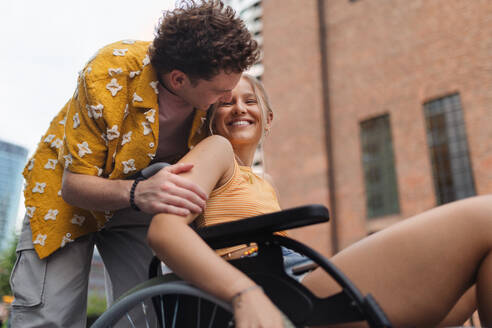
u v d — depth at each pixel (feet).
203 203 2.60
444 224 2.33
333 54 44.52
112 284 4.58
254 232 2.49
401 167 37.06
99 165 3.64
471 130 34.06
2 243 58.13
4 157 165.17
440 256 2.27
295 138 44.34
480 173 32.89
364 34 42.60
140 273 4.45
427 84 37.37
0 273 49.93
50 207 4.10
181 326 2.69
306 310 2.23
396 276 2.33
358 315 2.10
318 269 2.74
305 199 41.93
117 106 3.64
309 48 45.78
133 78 3.79
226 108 4.71
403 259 2.34
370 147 40.22
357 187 39.55
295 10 48.29
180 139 4.42
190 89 3.71
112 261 4.56
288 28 48.29
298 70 46.09
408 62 39.01
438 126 36.24
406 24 39.88
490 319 2.11
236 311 1.99
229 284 2.05
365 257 2.46
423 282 2.27
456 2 37.04
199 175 2.77
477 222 2.26
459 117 35.09
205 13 3.47
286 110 45.91
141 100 3.76
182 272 2.19
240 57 3.45
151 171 2.94
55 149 4.28
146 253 4.51
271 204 3.66
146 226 4.60
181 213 2.47
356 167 40.14
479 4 35.68
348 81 42.70
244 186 3.49
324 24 46.11
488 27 34.83
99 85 3.59
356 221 38.73
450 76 36.17
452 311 2.89
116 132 3.60
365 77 41.57
